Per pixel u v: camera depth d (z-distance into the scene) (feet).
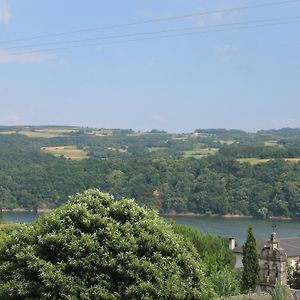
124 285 94.48
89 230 97.81
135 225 99.45
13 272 97.66
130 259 94.94
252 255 189.16
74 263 93.81
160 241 99.55
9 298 97.25
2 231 165.17
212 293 104.42
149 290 93.81
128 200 102.73
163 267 96.43
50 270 93.71
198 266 102.32
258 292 155.12
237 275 221.66
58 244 96.07
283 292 122.83
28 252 97.14
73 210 98.53
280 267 172.96
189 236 246.47
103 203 102.47
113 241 95.81
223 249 256.11
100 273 94.89
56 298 93.40
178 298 95.45
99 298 92.94
